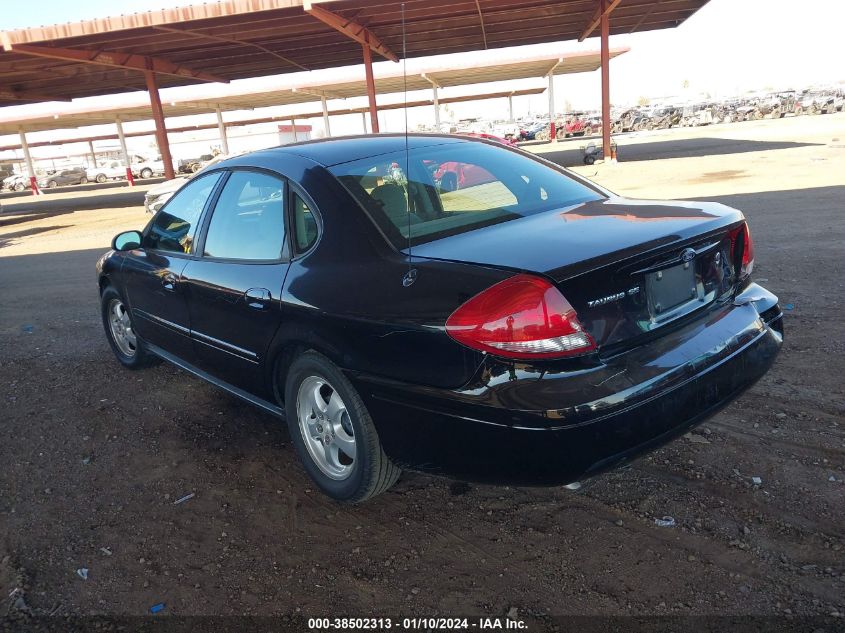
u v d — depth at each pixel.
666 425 2.37
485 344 2.25
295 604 2.46
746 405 3.68
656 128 47.72
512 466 2.29
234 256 3.46
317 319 2.80
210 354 3.73
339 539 2.84
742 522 2.71
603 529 2.76
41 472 3.60
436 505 3.04
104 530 3.02
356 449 2.81
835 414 3.49
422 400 2.45
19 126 46.41
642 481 3.06
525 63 37.38
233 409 4.27
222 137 43.12
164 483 3.40
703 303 2.73
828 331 4.62
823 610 2.22
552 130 45.31
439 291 2.41
